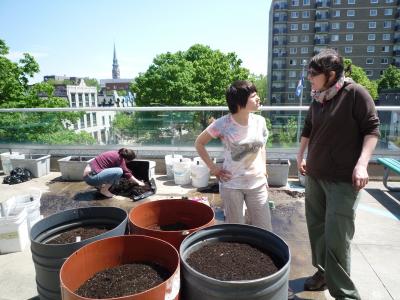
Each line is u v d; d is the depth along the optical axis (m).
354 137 1.88
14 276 2.58
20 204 3.23
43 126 6.03
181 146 5.78
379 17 63.62
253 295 1.37
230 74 38.53
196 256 1.75
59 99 25.42
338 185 1.93
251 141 2.24
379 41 64.56
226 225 1.93
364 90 1.84
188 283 1.51
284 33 65.69
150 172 4.89
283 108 5.32
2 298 2.32
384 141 5.09
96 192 4.70
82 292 1.54
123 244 1.79
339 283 1.96
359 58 65.75
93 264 1.72
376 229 3.37
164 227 2.31
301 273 2.57
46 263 1.75
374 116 1.82
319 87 1.89
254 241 1.89
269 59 70.25
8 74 22.89
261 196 2.37
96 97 71.25
